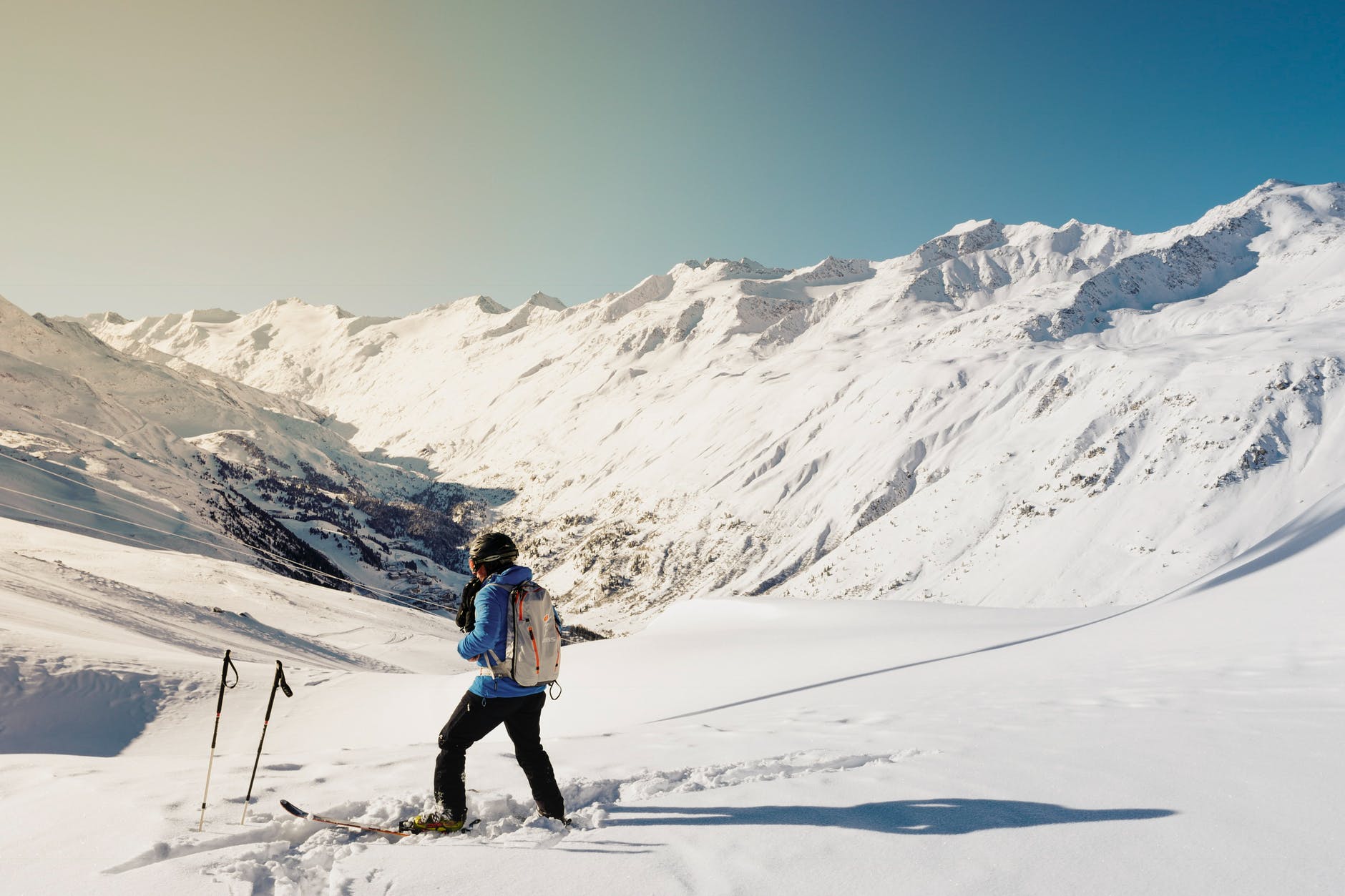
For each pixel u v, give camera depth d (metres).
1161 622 14.18
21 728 17.83
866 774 4.55
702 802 4.21
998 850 3.24
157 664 22.94
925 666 14.16
